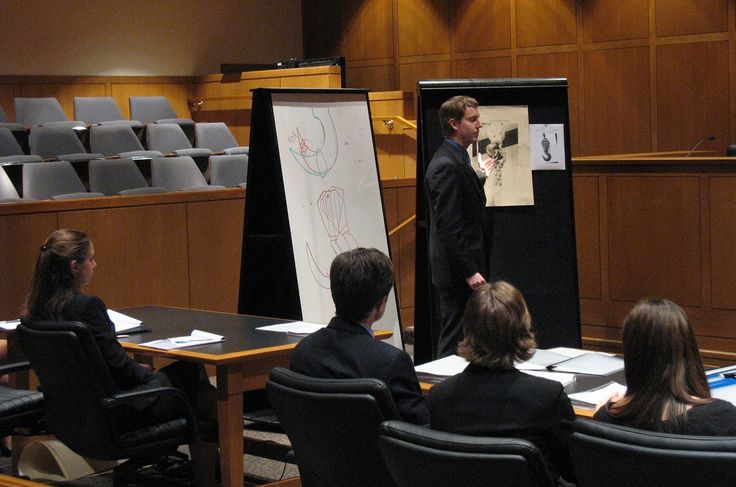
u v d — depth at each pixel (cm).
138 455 339
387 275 273
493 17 1088
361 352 264
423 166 470
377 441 241
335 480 257
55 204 531
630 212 573
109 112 980
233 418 346
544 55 1052
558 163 494
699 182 546
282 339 372
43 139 820
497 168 488
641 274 572
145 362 426
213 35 1174
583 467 199
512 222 489
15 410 352
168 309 454
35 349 335
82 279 348
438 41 1135
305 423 252
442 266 448
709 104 945
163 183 755
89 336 324
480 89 482
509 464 196
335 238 490
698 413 202
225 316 430
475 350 230
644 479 188
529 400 222
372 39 1190
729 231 538
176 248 584
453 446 204
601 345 589
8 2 1008
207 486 391
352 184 506
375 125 933
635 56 988
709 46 939
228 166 799
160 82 1119
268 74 1061
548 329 491
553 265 493
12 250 517
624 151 1005
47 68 1038
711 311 548
